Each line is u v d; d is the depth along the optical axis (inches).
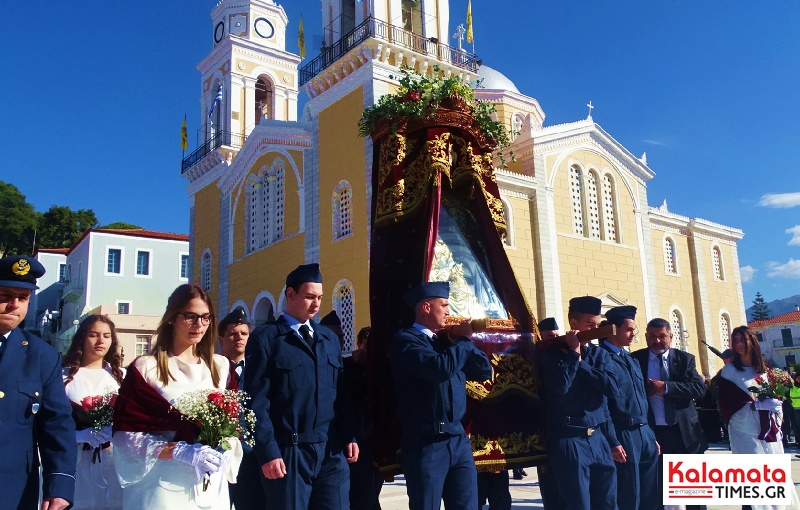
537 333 267.9
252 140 1254.3
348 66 1056.8
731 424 306.8
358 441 249.8
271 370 201.9
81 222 2479.1
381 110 289.9
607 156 1277.1
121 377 255.9
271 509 193.0
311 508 203.9
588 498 234.4
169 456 164.6
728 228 1567.4
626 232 1279.5
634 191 1323.8
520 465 243.3
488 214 282.2
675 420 294.4
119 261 1744.6
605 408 251.6
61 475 161.3
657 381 295.4
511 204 1103.0
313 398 202.7
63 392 171.6
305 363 204.7
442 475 203.9
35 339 171.3
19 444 158.4
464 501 205.2
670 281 1406.3
